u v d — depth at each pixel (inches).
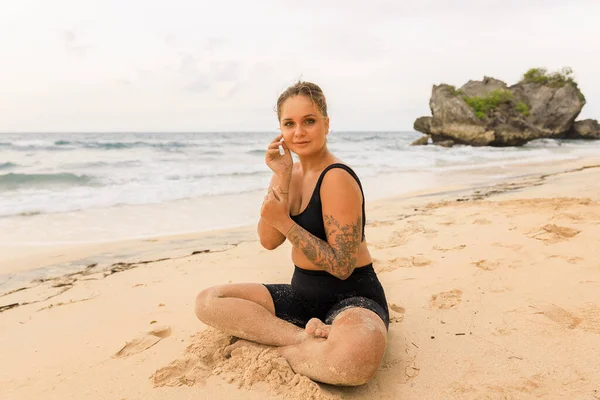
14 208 326.6
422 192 405.1
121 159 772.6
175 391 87.0
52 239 244.5
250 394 84.6
